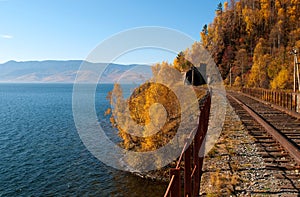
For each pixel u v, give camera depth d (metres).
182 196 9.87
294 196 5.25
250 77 53.84
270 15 98.88
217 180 5.93
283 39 78.75
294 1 95.62
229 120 13.58
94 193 13.12
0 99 94.44
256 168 6.75
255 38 93.19
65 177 15.50
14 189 14.13
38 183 14.80
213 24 105.88
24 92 153.00
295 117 14.09
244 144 8.97
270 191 5.49
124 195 12.52
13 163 18.41
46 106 64.44
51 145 23.23
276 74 46.16
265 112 16.66
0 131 30.91
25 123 37.00
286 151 7.86
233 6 121.94
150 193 12.24
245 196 5.36
